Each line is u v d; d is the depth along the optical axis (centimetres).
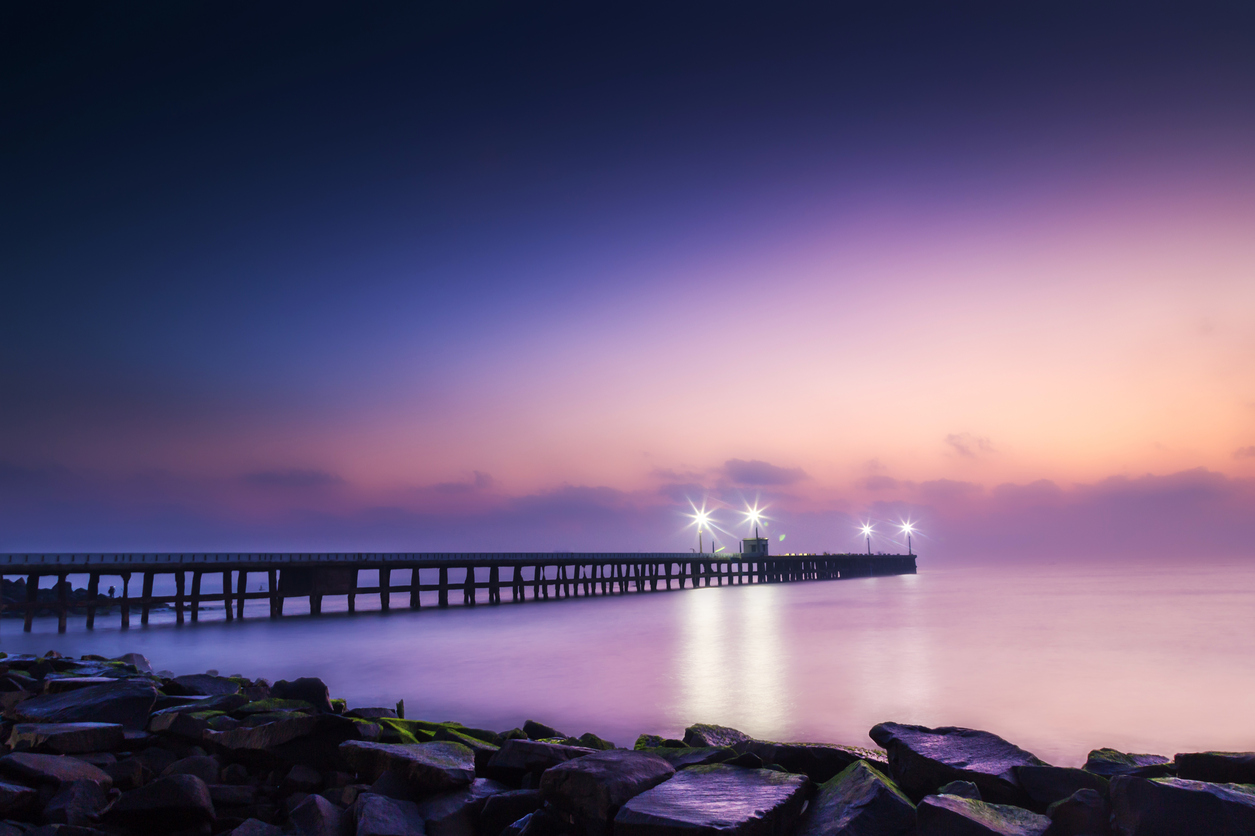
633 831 643
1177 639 3819
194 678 1584
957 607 6166
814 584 11975
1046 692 2447
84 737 941
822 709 2189
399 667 3183
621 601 7681
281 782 923
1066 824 686
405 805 781
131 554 4884
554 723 2031
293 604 8981
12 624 5353
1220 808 628
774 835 654
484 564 7194
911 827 654
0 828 684
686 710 2192
